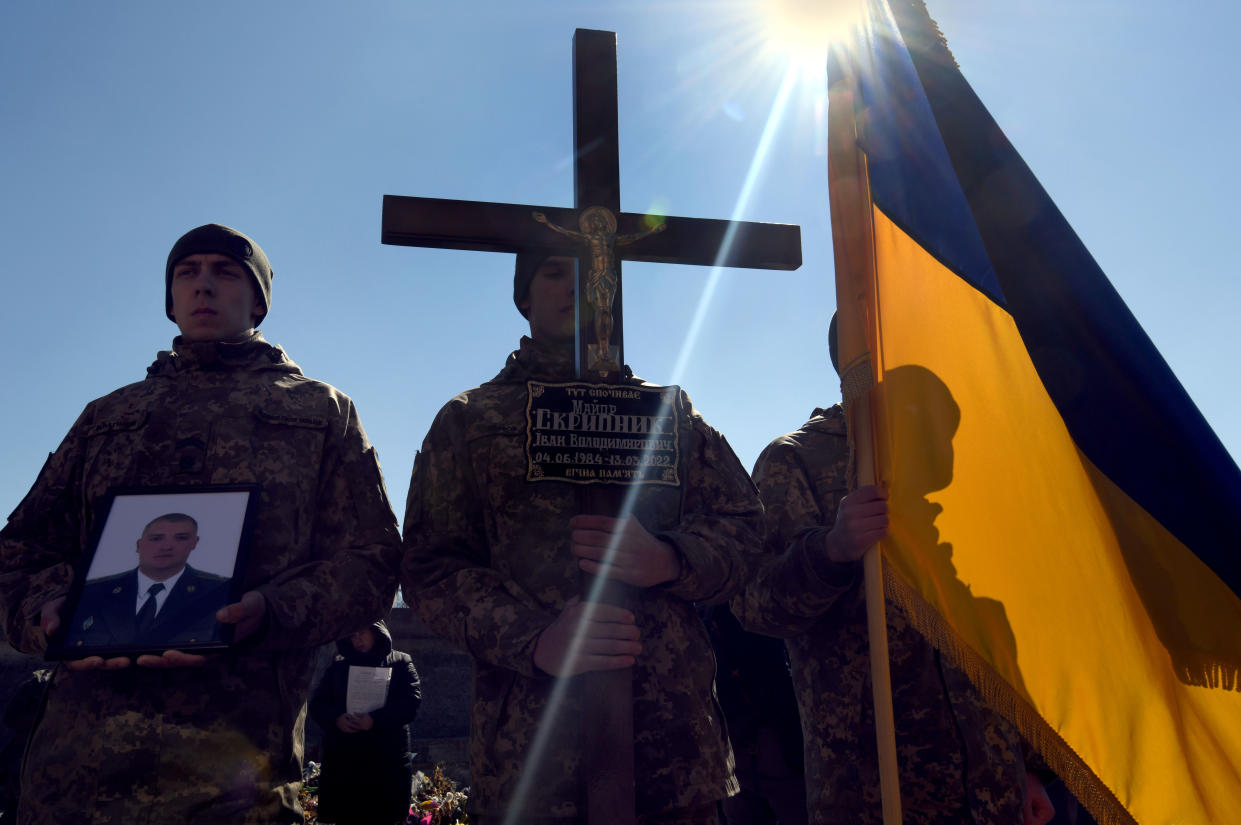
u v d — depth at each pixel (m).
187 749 2.17
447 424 2.44
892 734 2.25
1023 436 2.49
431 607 2.21
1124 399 2.34
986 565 2.43
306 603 2.29
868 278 2.63
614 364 2.35
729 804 3.99
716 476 2.54
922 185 2.53
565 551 2.25
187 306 2.70
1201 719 2.24
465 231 2.42
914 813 2.49
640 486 2.29
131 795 2.12
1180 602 2.21
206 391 2.61
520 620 2.08
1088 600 2.36
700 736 2.17
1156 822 2.21
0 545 2.47
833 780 2.62
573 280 2.62
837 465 3.04
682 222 2.59
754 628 2.84
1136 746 2.26
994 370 2.56
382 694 5.98
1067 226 2.51
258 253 2.87
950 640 2.36
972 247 2.46
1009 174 2.56
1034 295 2.45
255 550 2.39
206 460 2.49
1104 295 2.42
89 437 2.59
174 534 2.32
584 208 2.49
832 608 2.77
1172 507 2.25
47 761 2.18
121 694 2.21
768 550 2.95
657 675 2.19
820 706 2.73
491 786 2.08
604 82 2.60
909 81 2.63
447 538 2.32
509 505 2.29
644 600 2.26
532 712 2.10
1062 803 3.70
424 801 6.54
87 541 2.35
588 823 1.92
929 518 2.47
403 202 2.41
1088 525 2.38
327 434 2.63
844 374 2.59
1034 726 2.29
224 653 2.24
